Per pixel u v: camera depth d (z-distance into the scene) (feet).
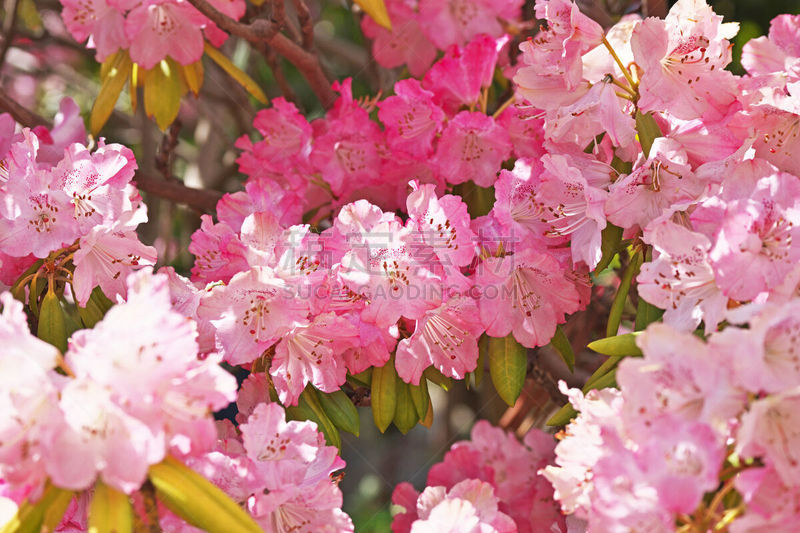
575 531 4.30
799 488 3.85
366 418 6.89
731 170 4.16
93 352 3.85
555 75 4.38
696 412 3.89
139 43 4.69
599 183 4.38
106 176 4.29
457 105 4.66
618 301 4.39
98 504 3.87
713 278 4.08
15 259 4.34
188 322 3.89
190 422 3.90
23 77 7.47
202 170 6.01
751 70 4.37
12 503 3.92
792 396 3.85
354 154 4.71
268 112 4.77
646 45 4.25
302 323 4.27
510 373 4.42
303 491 4.17
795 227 4.02
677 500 3.83
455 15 5.06
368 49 5.62
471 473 4.73
